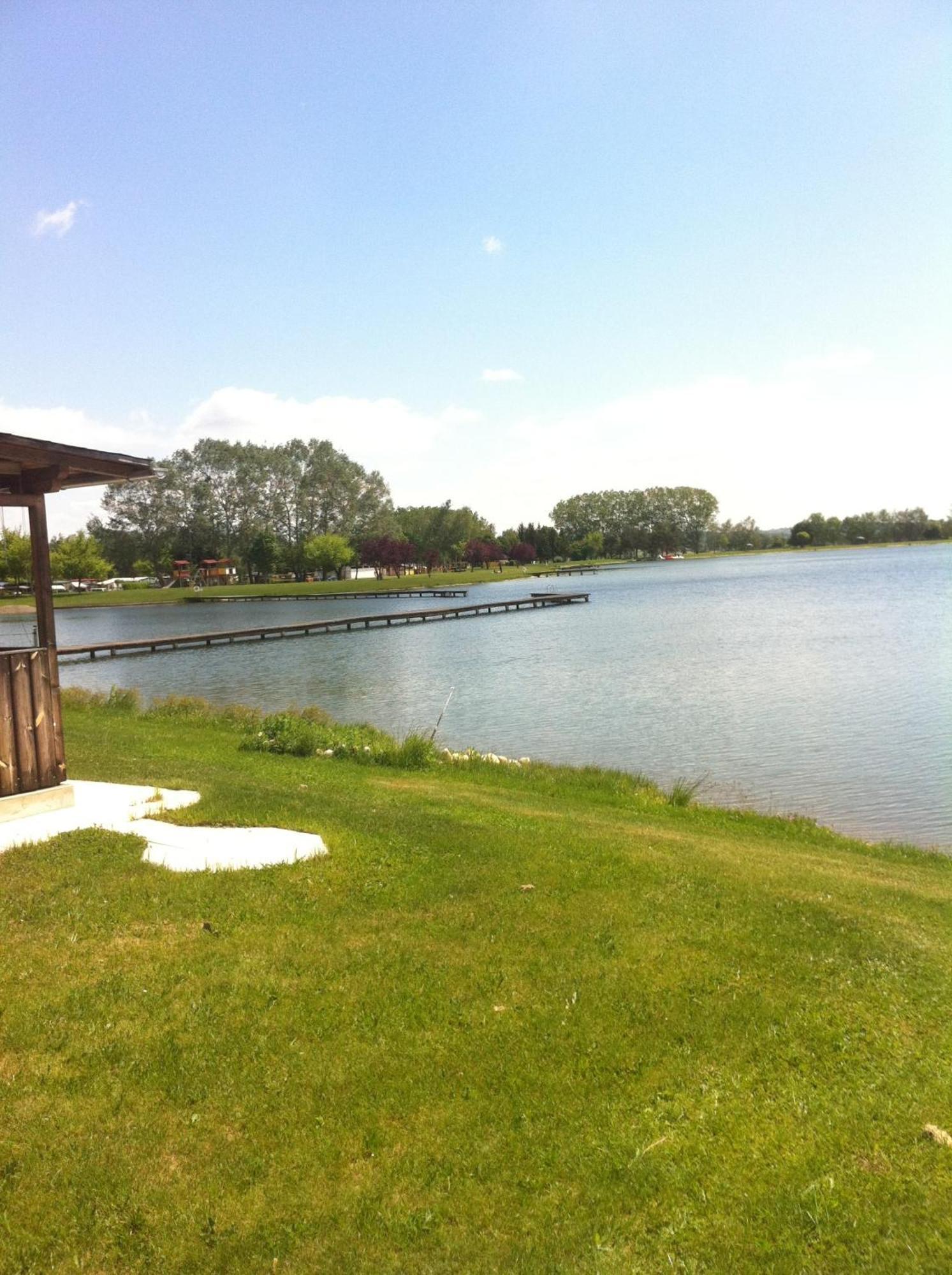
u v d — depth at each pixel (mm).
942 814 14242
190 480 111562
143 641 45438
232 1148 3799
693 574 121938
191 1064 4320
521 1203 3580
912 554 173750
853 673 29625
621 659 35406
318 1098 4141
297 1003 4906
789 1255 3348
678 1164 3818
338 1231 3398
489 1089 4266
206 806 8648
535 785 13742
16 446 7289
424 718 23547
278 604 81375
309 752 14977
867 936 6234
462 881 6926
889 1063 4605
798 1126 4086
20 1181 3555
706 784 16219
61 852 6922
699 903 6742
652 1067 4500
